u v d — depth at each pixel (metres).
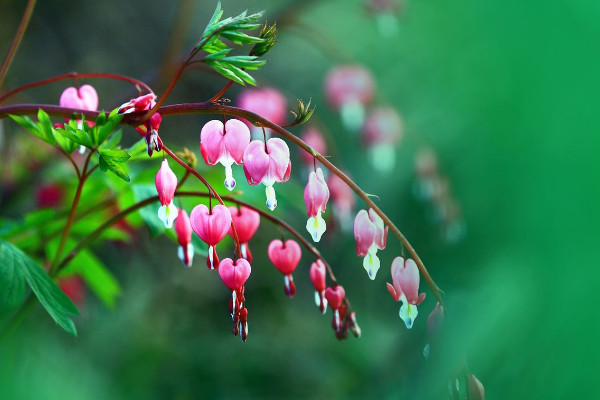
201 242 0.98
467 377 0.83
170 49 1.36
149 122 0.82
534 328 0.84
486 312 0.88
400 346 1.71
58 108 0.85
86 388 1.30
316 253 0.88
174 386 1.81
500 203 1.38
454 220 1.52
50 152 1.39
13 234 1.05
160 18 2.62
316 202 0.82
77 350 1.64
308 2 1.49
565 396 0.81
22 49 2.21
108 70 2.45
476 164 1.66
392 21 1.62
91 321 1.76
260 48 0.82
